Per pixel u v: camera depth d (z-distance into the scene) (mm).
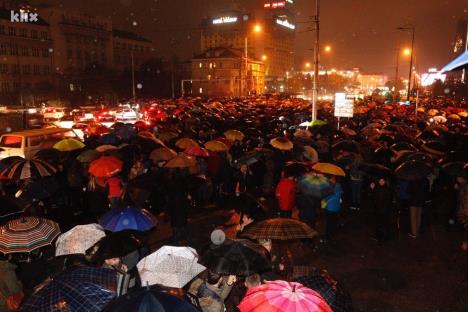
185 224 9102
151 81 92688
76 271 4441
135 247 5516
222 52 115750
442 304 7348
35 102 76438
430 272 8586
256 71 124688
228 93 112562
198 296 4934
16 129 37438
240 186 13297
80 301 4078
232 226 11164
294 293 3953
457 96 60656
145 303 3664
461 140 14344
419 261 9133
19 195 9281
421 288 7918
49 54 97438
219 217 11883
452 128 18938
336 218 10016
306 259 9180
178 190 9023
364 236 10625
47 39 97125
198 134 16375
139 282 5074
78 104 80812
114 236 5590
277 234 5957
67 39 101000
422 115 29297
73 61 103312
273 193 13648
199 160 12273
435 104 46500
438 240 10344
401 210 12242
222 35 147750
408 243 10156
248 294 4152
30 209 9000
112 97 85625
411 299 7527
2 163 10953
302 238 5984
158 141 13945
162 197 11062
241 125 18906
